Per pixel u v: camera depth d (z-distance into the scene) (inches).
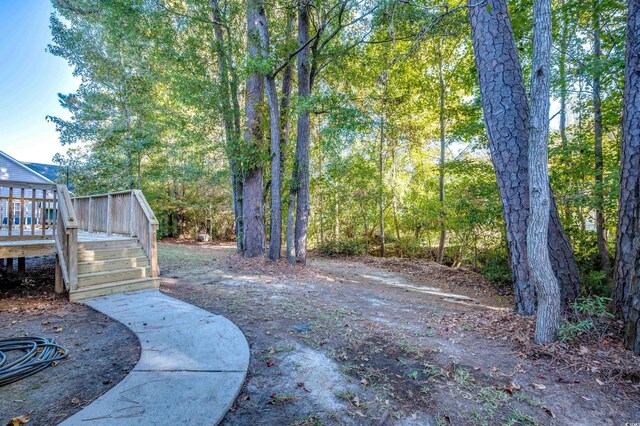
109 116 483.2
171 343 117.5
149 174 542.3
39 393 84.4
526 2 241.4
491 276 317.7
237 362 103.0
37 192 562.6
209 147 374.3
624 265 124.6
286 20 344.5
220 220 740.0
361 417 78.7
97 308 159.6
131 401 80.0
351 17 314.0
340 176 489.4
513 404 85.0
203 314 152.3
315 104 300.4
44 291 192.1
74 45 451.8
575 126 297.4
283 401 84.7
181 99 333.1
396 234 542.3
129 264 207.6
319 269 355.6
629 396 87.8
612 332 119.2
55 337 122.4
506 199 159.5
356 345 123.9
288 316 159.9
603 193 228.8
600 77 237.6
